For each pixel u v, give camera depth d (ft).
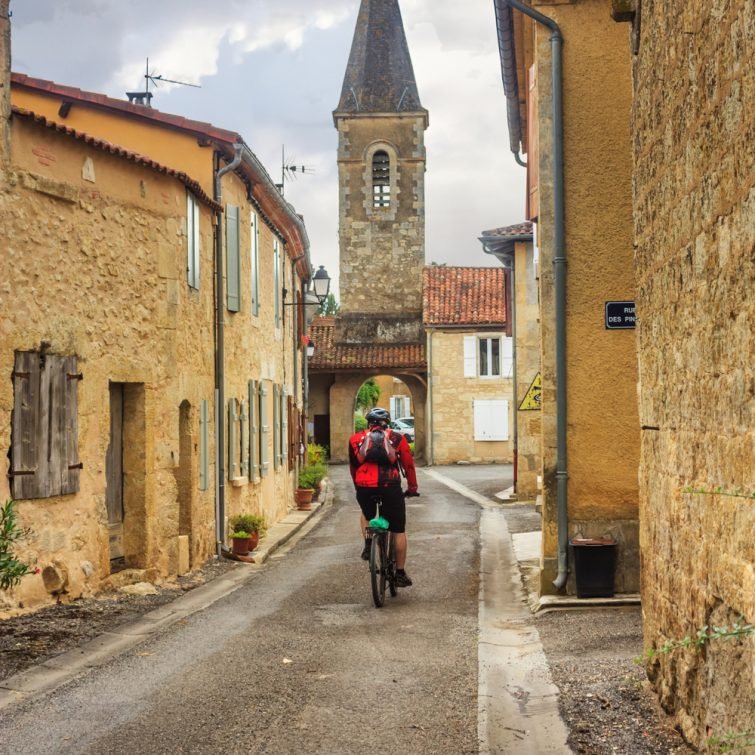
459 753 16.96
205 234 46.29
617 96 34.09
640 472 20.61
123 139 50.29
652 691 19.26
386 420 35.04
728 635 12.76
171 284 40.32
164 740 17.66
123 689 21.29
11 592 29.71
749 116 12.78
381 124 154.61
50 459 31.58
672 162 17.21
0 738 17.83
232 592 36.76
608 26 34.12
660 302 18.37
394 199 153.69
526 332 84.89
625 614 30.45
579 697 19.77
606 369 33.83
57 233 32.19
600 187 33.99
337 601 33.99
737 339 13.52
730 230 13.76
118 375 35.99
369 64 156.97
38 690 21.35
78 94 50.52
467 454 139.85
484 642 26.55
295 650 25.43
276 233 70.28
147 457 38.27
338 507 81.97
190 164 49.44
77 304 33.27
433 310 141.90
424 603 33.50
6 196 29.73
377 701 20.26
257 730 18.26
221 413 48.06
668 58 17.39
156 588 37.14
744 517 13.30
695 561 15.92
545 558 33.81
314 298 96.07
